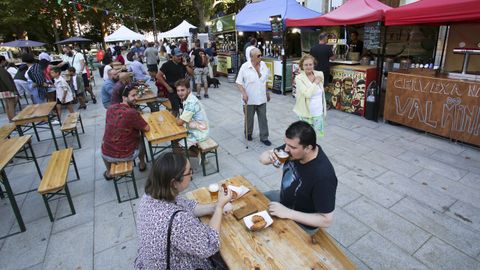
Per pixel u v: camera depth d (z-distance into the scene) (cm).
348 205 333
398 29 757
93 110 834
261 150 500
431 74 516
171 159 157
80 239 303
